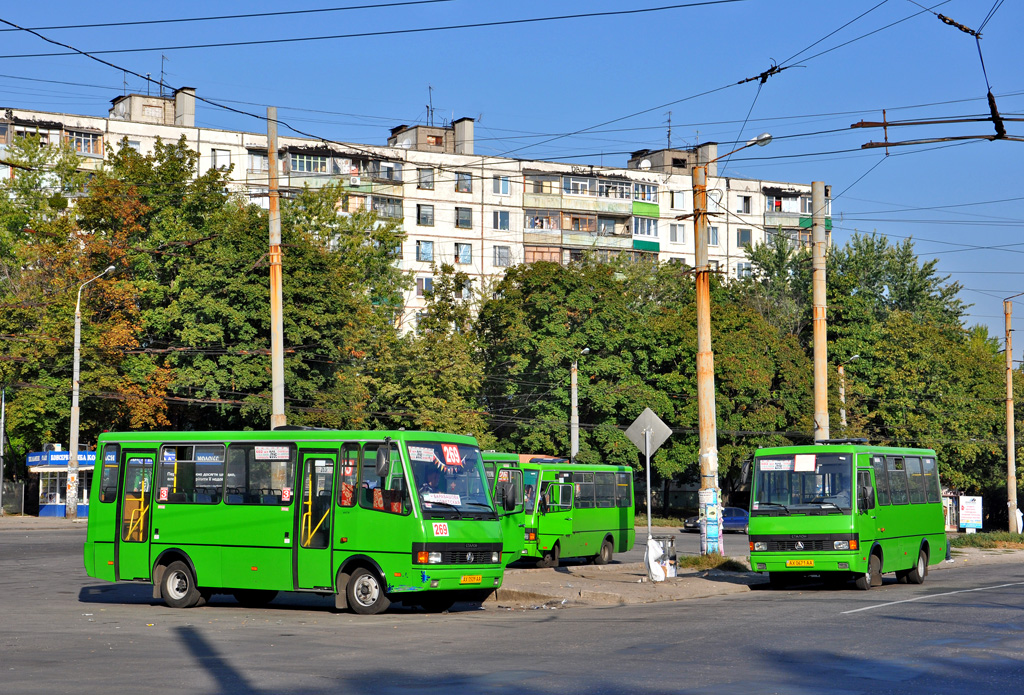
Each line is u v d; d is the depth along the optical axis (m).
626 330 59.69
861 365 66.06
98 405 53.56
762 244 84.81
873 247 84.31
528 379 58.09
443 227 87.31
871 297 82.69
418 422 56.47
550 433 57.69
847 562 21.53
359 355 56.25
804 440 63.19
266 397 49.81
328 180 82.81
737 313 63.69
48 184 66.00
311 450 17.69
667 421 61.00
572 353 57.34
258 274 50.31
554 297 57.69
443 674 10.66
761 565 22.22
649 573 22.53
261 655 12.12
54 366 53.03
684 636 13.77
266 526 17.83
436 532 16.84
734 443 61.72
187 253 52.16
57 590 22.03
